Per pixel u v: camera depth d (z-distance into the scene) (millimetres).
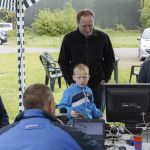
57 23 23266
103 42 5211
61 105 4266
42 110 2320
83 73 4336
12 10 5773
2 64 15922
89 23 5023
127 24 22078
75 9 23375
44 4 23719
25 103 2385
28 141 2158
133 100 3562
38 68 14680
